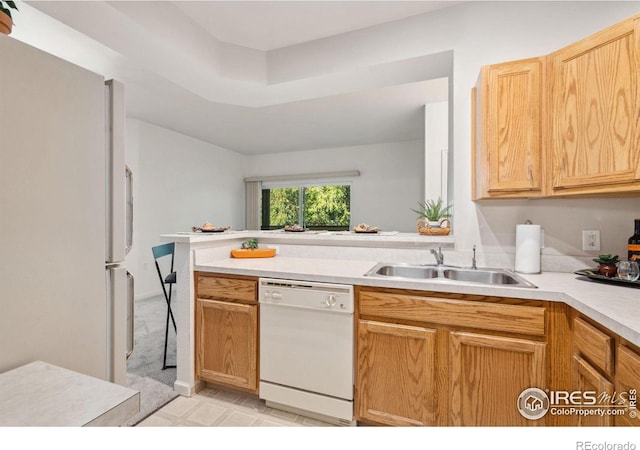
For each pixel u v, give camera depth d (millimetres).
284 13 2170
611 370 1009
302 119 4219
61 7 1692
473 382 1437
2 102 828
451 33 2045
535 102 1584
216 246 2254
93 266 1069
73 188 1008
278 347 1797
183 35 2174
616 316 989
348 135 5105
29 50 889
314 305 1686
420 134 5035
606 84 1338
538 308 1346
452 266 1983
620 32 1292
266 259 2285
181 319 2031
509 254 1916
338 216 6113
